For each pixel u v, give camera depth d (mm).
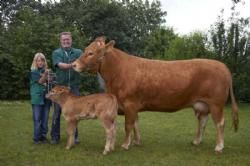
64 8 38000
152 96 8680
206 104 8820
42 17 23469
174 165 7746
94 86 22141
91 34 36250
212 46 21422
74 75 9328
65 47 9227
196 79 8641
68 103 8656
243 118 15398
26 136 10328
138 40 41188
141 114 15453
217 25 21312
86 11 36250
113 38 36500
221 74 8656
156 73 8641
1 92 21016
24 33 21656
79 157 8164
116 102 8438
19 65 20719
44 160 7949
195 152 8805
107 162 7840
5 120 13094
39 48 21328
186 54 23906
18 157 8156
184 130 11789
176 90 8625
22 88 21141
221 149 8750
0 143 9414
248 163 8000
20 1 43938
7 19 44094
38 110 9305
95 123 12578
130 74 8625
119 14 36594
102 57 8617
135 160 8008
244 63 20578
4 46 21531
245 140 10492
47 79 9188
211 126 12680
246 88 20141
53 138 9414
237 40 20688
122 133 11141
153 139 10273
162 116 14969
